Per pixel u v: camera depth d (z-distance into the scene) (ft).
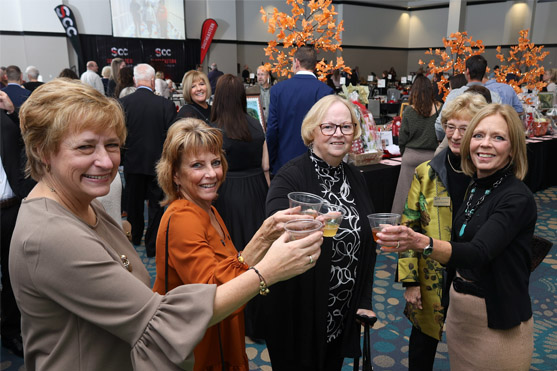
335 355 5.04
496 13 60.03
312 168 4.96
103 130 2.64
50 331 2.51
